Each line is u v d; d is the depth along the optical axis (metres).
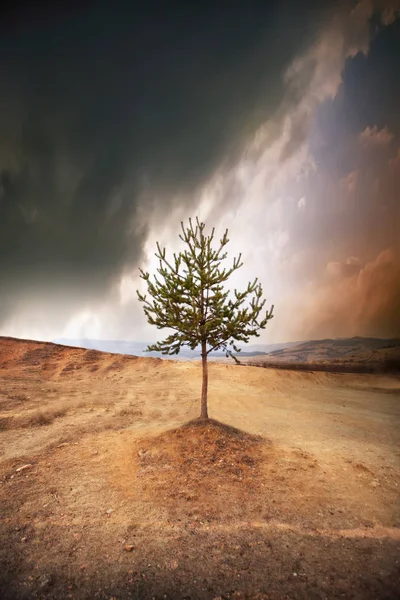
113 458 6.85
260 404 14.77
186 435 7.46
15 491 5.32
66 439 8.26
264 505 4.79
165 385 18.53
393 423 11.51
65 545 3.86
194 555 3.65
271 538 3.96
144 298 7.71
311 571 3.34
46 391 14.88
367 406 15.52
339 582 3.16
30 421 9.87
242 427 9.74
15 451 7.32
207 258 7.68
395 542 3.87
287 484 5.50
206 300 7.75
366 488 5.45
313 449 7.54
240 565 3.46
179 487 5.34
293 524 4.28
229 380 20.83
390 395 19.19
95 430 9.14
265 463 6.38
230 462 6.27
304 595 3.00
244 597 2.99
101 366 22.14
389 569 3.35
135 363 23.30
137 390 16.64
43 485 5.55
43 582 3.21
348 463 6.62
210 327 7.48
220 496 5.04
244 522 4.33
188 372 21.95
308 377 23.69
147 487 5.39
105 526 4.28
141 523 4.34
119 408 12.41
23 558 3.60
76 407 12.23
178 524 4.30
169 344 7.84
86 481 5.71
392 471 6.30
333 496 5.11
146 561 3.55
